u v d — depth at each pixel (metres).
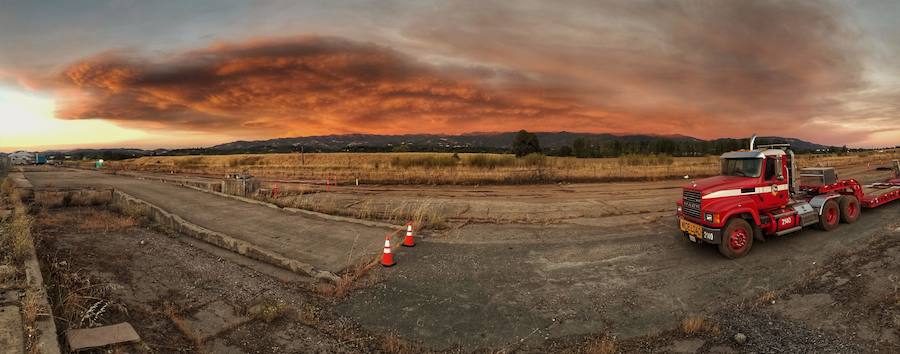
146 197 17.12
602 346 5.32
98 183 23.97
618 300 6.83
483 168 32.41
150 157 87.81
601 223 12.57
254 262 8.95
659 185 24.02
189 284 7.51
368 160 53.31
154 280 7.62
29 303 5.37
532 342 5.59
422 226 12.23
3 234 8.48
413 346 5.48
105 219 13.10
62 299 6.30
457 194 20.69
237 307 6.59
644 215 13.76
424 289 7.42
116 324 5.63
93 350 4.87
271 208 14.79
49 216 13.54
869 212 11.93
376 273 8.23
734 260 8.50
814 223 10.34
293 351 5.32
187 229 11.25
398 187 24.80
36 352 4.43
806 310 6.12
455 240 10.66
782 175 9.52
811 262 8.02
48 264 8.08
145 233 11.40
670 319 6.15
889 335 5.18
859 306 5.98
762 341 5.38
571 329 5.93
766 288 7.02
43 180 26.64
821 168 10.79
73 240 10.24
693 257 8.88
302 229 11.70
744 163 9.55
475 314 6.43
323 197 19.69
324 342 5.59
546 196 19.39
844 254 8.24
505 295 7.12
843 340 5.23
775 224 9.16
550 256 9.23
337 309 6.63
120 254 9.17
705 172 30.75
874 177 22.59
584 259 8.98
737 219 8.71
